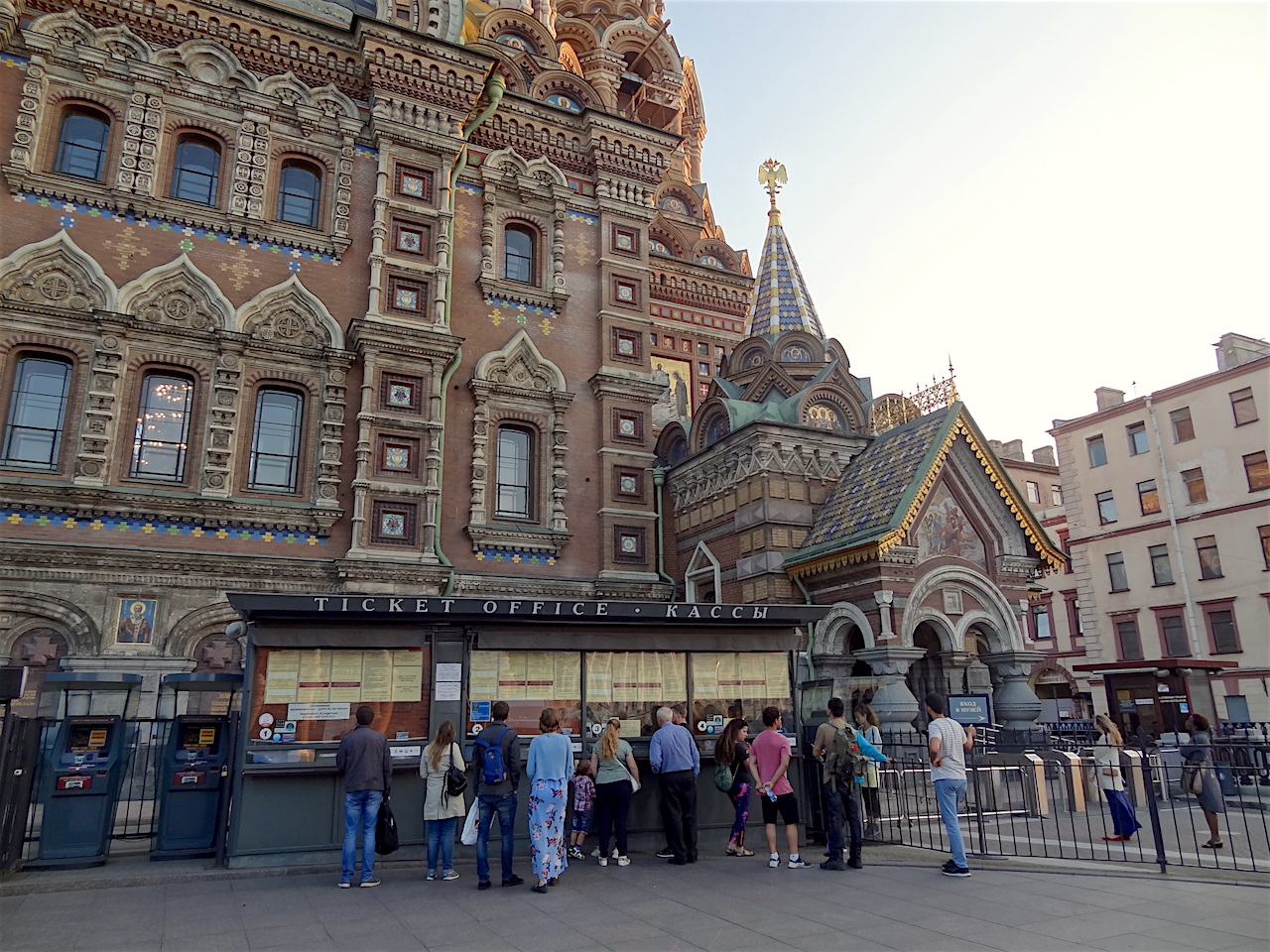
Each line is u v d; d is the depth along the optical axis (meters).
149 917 9.10
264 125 21.80
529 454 23.84
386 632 12.57
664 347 33.19
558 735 10.88
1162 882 10.68
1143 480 46.06
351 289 22.00
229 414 19.66
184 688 12.34
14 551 17.12
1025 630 21.41
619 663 13.78
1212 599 42.16
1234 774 18.56
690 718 13.95
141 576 18.19
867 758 12.67
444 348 21.98
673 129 39.75
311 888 10.50
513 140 25.69
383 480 20.77
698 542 25.73
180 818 12.20
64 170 19.77
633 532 24.08
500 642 13.02
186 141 21.33
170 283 19.98
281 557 19.39
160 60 20.92
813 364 29.14
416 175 23.31
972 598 21.17
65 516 17.91
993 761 17.30
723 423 26.02
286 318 21.06
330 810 11.96
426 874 11.38
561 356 24.62
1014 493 21.88
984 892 10.10
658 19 42.78
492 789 10.66
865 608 20.41
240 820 11.56
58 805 11.50
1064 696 51.66
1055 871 11.41
